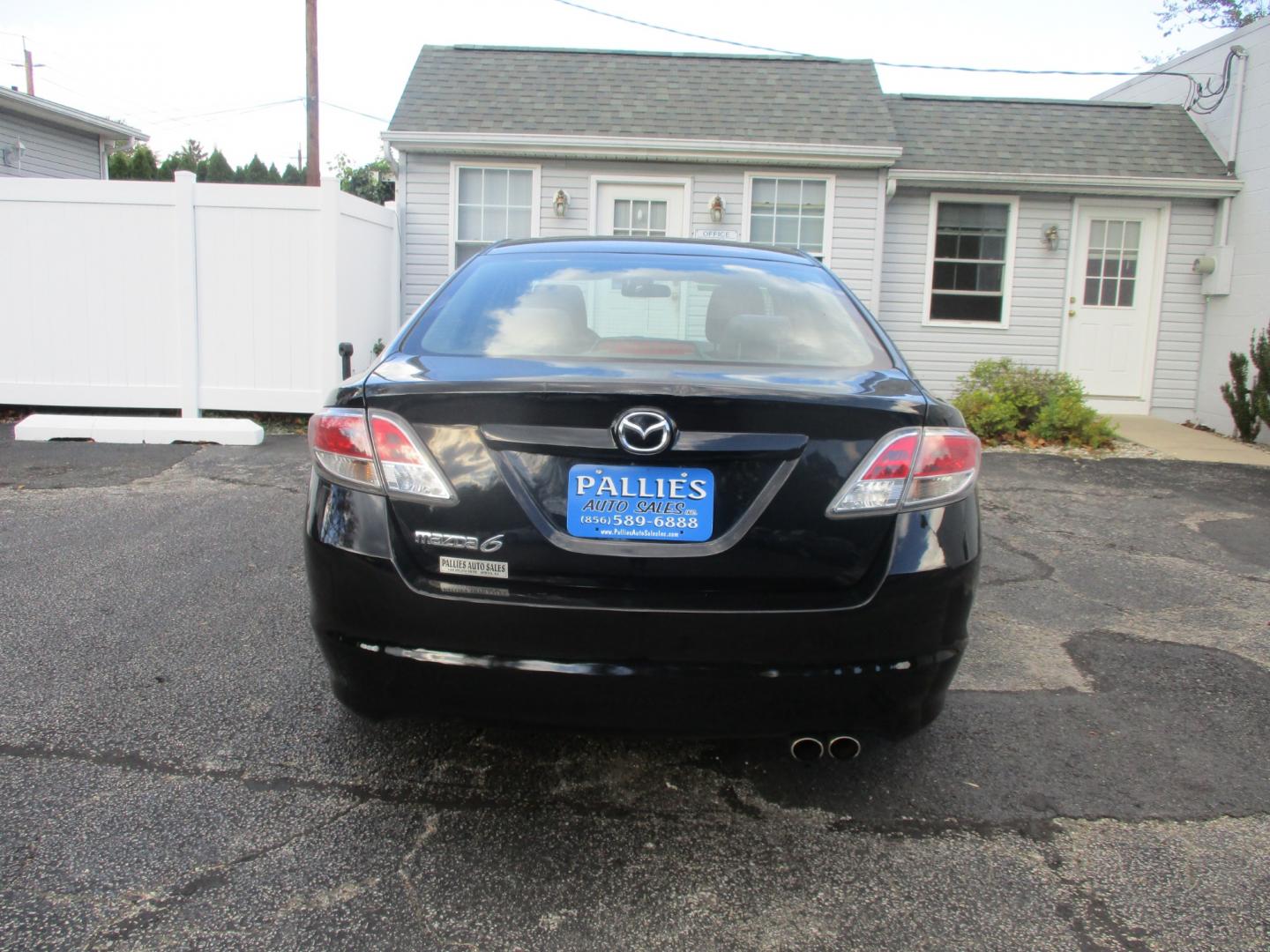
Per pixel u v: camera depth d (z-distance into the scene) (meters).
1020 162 10.62
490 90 10.84
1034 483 7.26
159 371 8.32
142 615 3.91
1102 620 4.27
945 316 11.05
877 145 10.09
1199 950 2.07
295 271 8.20
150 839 2.35
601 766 2.81
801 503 2.22
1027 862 2.38
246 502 5.83
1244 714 3.30
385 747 2.86
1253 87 10.19
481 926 2.08
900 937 2.09
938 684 2.34
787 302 2.98
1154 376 11.00
